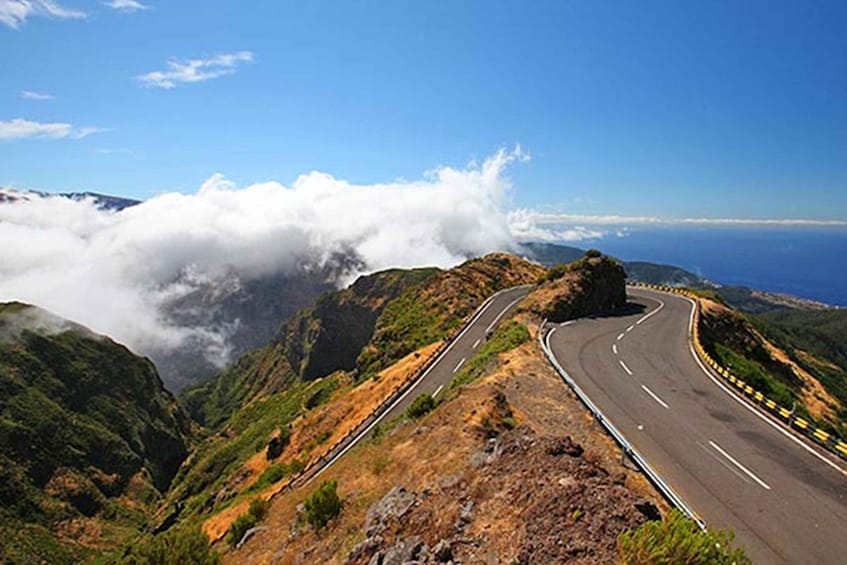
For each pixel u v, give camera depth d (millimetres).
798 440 19438
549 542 9320
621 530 9312
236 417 131500
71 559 94938
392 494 14109
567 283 49156
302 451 46156
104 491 124375
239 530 21422
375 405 43531
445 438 17938
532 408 21656
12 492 103562
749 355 47906
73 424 136375
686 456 17797
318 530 15562
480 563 9719
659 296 60375
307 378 182625
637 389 25719
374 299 180875
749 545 12656
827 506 14586
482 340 48531
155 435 166500
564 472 11617
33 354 156375
